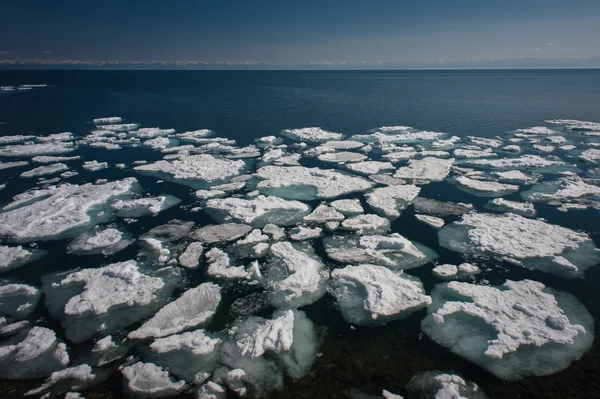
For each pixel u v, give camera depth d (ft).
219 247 60.70
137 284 50.52
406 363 38.01
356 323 43.78
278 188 86.22
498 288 49.44
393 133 145.59
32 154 114.21
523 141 127.54
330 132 146.00
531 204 74.59
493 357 38.27
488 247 59.16
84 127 155.02
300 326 43.21
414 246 60.29
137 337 41.45
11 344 40.70
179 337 41.01
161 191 85.10
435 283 51.13
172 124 162.40
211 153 117.08
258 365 37.63
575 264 54.70
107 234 63.72
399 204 76.84
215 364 37.88
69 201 75.87
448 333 41.93
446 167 99.45
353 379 36.06
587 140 127.03
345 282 51.13
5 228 65.21
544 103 219.61
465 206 75.56
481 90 316.40
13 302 47.75
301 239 62.69
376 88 348.59
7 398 34.12
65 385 35.53
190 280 52.01
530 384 35.37
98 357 38.93
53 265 55.62
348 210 73.26
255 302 47.39
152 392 34.65
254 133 146.00
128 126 155.43
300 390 34.76
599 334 41.39
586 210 72.64
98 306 46.14
